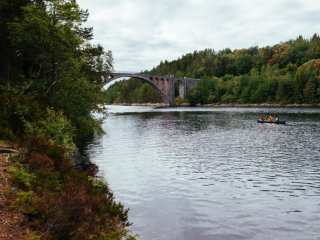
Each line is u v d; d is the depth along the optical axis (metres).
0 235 5.13
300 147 23.59
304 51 163.75
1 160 8.81
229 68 190.00
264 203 10.77
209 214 9.64
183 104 159.00
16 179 7.36
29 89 20.25
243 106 132.62
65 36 22.58
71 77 26.16
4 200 6.31
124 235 7.23
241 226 8.71
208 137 30.61
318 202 10.86
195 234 8.13
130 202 10.77
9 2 25.97
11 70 28.70
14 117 13.52
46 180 7.83
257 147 23.94
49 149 9.98
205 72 193.38
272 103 125.56
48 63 25.48
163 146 24.75
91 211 6.41
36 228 5.63
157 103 177.25
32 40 23.64
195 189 12.49
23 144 10.89
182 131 36.53
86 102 26.23
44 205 6.01
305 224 8.87
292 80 121.94
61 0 22.09
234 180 13.98
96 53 34.03
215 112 83.88
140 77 130.50
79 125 26.86
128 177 14.44
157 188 12.59
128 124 47.56
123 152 21.83
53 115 15.16
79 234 5.44
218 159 19.12
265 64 172.62
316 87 114.81
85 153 21.36
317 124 42.88
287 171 15.72
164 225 8.70
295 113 70.88
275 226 8.71
